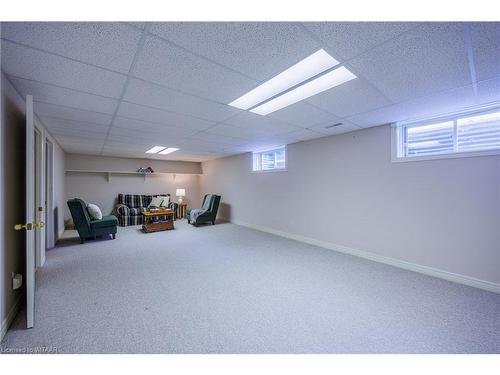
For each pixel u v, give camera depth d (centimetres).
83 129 348
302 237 453
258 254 369
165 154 636
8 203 178
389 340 164
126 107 253
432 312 199
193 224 620
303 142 448
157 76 183
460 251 259
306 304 214
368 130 343
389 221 321
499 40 136
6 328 169
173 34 133
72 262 329
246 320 189
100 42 139
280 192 503
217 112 272
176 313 199
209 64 166
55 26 123
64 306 208
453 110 262
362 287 249
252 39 138
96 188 660
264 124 324
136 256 358
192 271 296
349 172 370
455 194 263
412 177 297
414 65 168
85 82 192
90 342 161
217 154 639
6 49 143
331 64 168
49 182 395
